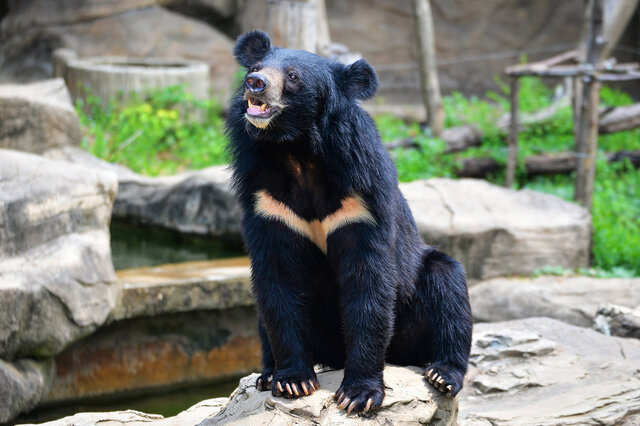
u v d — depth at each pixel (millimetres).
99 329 8828
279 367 5480
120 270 9938
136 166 14578
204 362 9461
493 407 6812
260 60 5488
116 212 12297
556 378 7066
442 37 23453
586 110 13617
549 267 11773
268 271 5480
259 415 5207
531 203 12344
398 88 23203
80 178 8852
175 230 12117
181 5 21781
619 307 8773
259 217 5473
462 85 23531
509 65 23531
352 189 5285
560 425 6238
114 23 20406
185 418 6047
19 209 8258
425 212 11609
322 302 5844
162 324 9203
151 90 17344
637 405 6465
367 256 5324
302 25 13039
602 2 13938
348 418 5168
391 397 5340
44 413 8328
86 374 8805
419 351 6129
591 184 13758
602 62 14422
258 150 5395
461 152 16797
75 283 8227
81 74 17312
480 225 11469
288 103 5207
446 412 5609
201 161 15758
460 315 5902
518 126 16141
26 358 8039
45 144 11641
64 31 20203
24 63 20391
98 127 15336
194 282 9219
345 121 5359
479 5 23375
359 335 5324
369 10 23188
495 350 7516
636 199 15125
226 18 22516
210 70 20766
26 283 7863
